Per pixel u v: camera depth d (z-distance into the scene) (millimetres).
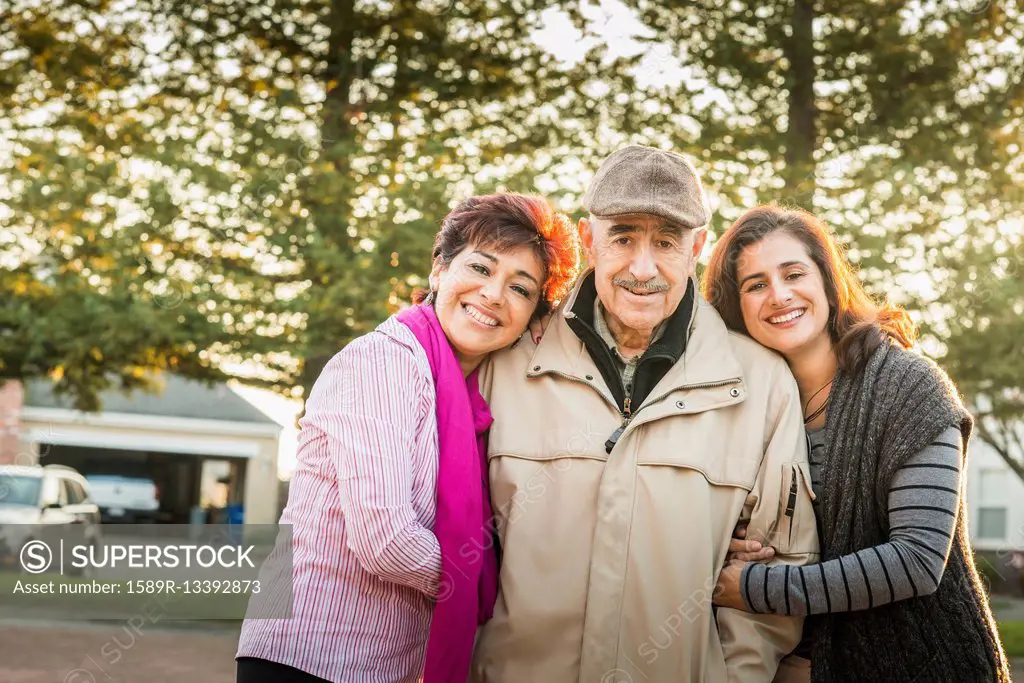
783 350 3086
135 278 10102
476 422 3016
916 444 2811
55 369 11055
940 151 10258
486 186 9766
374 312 9516
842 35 10391
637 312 2941
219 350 10258
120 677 8125
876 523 2896
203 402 35750
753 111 10531
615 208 2891
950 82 10516
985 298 9734
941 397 2863
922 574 2734
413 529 2689
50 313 10234
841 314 3098
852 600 2758
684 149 10203
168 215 9930
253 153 10023
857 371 2992
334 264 9578
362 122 10531
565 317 3086
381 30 10633
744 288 3125
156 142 10203
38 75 10625
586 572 2938
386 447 2711
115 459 35625
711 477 2957
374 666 2732
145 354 10602
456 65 10602
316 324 9820
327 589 2719
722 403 2998
